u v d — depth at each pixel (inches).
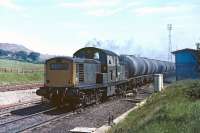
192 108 614.5
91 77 1084.5
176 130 484.1
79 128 693.9
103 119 829.8
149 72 2032.5
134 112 864.9
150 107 853.8
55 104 1005.2
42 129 697.0
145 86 1966.0
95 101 1111.0
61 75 980.6
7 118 818.8
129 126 625.0
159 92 1277.1
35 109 977.5
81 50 1202.0
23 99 1219.9
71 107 1002.1
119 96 1396.4
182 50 1921.8
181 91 1016.9
